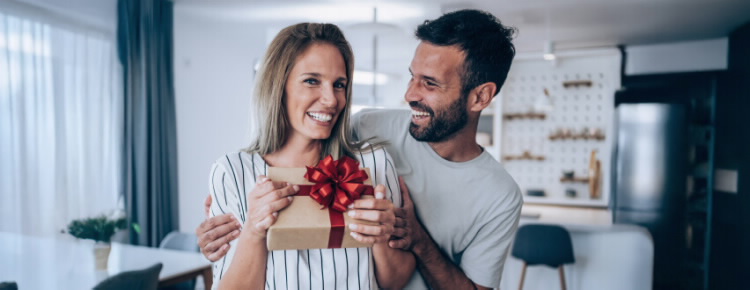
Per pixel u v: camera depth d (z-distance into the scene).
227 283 0.95
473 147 1.28
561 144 6.11
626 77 5.78
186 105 4.66
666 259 4.90
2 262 3.12
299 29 1.00
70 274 2.72
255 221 0.90
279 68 1.01
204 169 4.92
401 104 6.46
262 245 0.94
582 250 3.53
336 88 1.03
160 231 4.14
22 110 3.24
